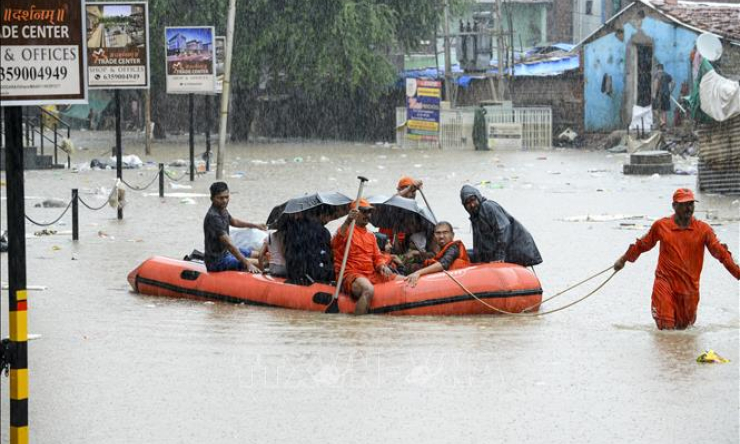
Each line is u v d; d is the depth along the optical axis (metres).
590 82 53.84
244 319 12.60
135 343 11.16
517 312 13.07
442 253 13.55
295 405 8.74
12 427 6.61
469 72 55.91
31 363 10.24
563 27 73.62
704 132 28.36
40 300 14.00
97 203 26.69
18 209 6.55
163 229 21.62
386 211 14.28
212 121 66.12
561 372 9.85
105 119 76.12
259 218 23.08
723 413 8.50
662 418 8.37
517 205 25.92
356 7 55.50
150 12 53.50
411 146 55.06
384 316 12.88
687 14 48.94
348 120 62.03
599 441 7.80
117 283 15.41
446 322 12.44
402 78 61.34
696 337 11.57
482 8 72.12
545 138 53.44
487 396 9.01
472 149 52.84
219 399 8.93
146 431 8.05
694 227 12.05
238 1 53.72
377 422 8.27
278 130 63.38
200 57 33.16
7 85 6.55
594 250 18.48
